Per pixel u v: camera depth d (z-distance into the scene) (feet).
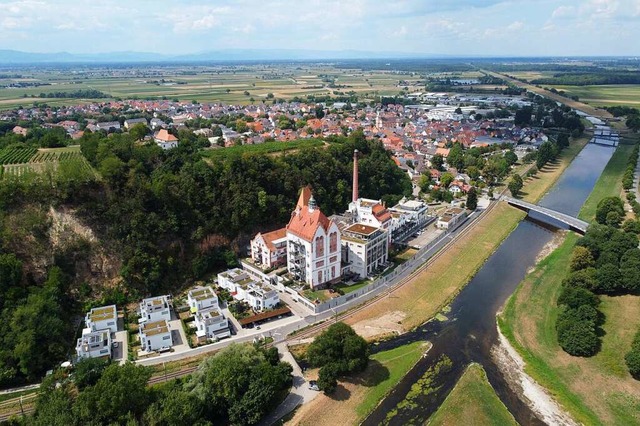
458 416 363.97
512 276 599.16
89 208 536.83
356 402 376.68
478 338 465.88
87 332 444.14
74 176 549.13
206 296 500.33
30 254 494.59
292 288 536.83
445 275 587.27
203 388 343.46
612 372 404.57
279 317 487.61
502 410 370.73
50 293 463.42
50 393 343.46
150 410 313.53
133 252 531.91
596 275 517.55
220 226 607.37
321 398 376.07
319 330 464.24
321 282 547.08
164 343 431.84
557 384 399.65
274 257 582.76
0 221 493.77
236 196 629.51
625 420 359.87
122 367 341.21
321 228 524.11
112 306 487.20
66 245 513.04
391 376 407.44
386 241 613.93
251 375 354.33
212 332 448.65
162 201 579.07
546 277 587.27
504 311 513.45
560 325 454.81
